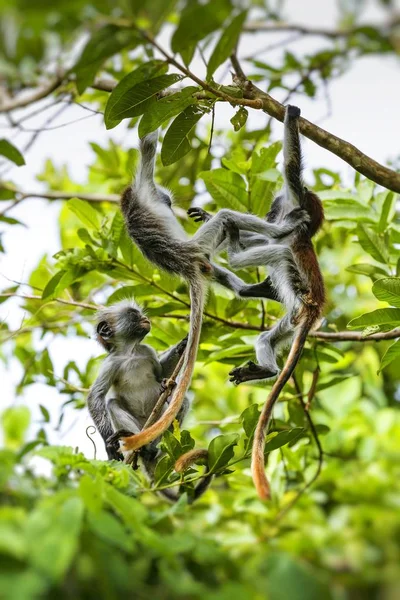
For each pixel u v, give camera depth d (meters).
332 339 14.33
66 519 6.11
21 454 9.11
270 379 13.95
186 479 11.36
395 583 7.43
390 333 14.08
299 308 14.01
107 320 14.90
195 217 15.52
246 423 11.36
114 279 15.88
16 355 16.47
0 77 7.96
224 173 14.72
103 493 7.23
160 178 19.17
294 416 14.62
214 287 14.92
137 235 14.50
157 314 15.02
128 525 7.12
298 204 14.70
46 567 5.65
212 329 14.98
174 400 11.47
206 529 11.08
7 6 6.24
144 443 10.68
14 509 6.69
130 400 14.52
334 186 16.95
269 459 14.40
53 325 16.34
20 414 14.99
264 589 6.50
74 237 18.47
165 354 14.71
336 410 17.19
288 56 15.93
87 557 6.30
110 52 7.66
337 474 15.33
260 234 14.95
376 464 15.68
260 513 13.09
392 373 18.41
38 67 7.60
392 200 14.35
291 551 9.22
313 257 14.66
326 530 11.59
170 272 14.16
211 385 18.58
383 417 17.20
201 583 6.74
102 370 14.43
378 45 8.23
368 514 12.77
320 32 8.66
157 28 7.52
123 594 6.30
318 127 11.11
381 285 11.23
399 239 15.02
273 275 14.44
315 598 6.20
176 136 10.91
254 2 8.32
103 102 17.22
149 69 9.45
